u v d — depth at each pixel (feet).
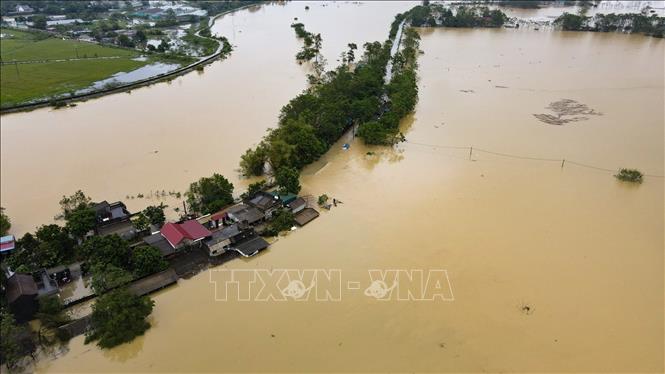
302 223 223.10
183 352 157.69
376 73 402.93
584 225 221.66
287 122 286.25
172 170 281.54
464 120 352.08
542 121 347.56
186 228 206.59
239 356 156.15
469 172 273.33
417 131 333.21
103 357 156.15
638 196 246.27
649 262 196.54
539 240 210.79
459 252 203.21
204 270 193.88
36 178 275.59
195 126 349.61
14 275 174.50
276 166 266.16
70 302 174.50
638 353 154.81
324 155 298.35
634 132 324.19
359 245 208.85
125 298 166.09
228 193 240.12
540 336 161.99
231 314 172.65
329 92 352.28
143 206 241.96
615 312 171.42
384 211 234.58
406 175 270.87
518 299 177.68
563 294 179.73
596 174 269.23
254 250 201.98
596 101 386.32
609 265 194.90
